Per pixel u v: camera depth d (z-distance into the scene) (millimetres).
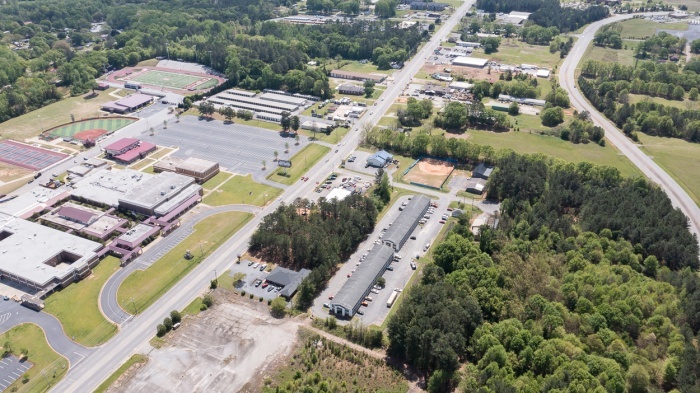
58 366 184750
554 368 166875
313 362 186750
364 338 194625
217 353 190875
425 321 184250
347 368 184375
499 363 171125
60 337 197750
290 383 175500
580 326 184625
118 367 184875
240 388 176625
